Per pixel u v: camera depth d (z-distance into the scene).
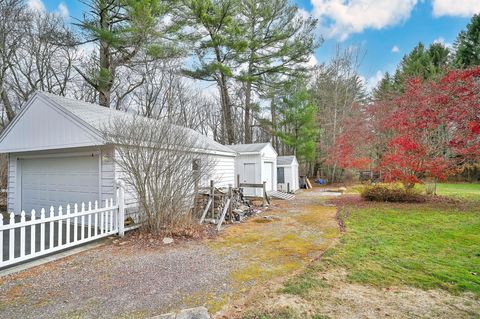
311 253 4.81
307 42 18.19
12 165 9.23
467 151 9.07
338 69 23.41
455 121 9.31
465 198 11.48
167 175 6.16
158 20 12.81
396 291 3.25
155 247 5.27
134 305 3.04
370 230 6.29
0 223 3.99
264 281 3.63
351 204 10.58
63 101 7.89
